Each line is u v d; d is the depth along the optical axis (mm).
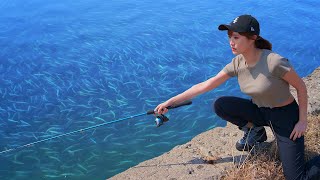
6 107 3986
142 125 3666
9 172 3057
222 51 5340
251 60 1898
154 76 4660
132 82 4512
